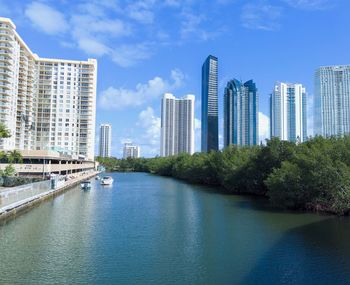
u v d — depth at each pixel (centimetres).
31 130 18875
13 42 16050
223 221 4959
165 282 2614
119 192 9425
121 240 3834
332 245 3600
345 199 5394
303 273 2791
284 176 6156
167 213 5700
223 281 2634
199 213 5703
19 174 10300
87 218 5184
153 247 3556
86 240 3828
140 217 5300
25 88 17962
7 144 15538
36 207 6328
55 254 3288
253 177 8481
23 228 4419
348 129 12369
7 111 15588
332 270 2853
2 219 4719
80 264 3005
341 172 5531
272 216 5391
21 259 3128
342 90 12562
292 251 3394
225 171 9794
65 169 13362
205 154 14100
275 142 8281
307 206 6009
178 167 16312
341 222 4869
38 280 2622
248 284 2581
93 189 10375
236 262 3073
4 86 15400
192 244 3678
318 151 6028
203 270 2870
